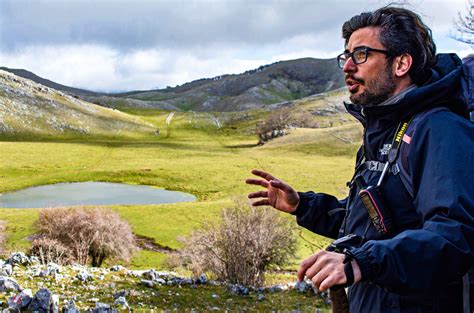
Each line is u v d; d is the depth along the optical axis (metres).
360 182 2.59
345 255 2.05
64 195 84.12
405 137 2.38
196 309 13.27
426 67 2.56
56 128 175.25
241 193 83.31
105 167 110.12
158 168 107.38
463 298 2.27
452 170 2.07
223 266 22.78
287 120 167.12
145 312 12.12
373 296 2.49
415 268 1.95
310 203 3.30
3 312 9.63
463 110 2.39
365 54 2.56
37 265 15.89
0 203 76.50
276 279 24.17
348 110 2.83
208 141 175.62
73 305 10.85
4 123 165.38
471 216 1.98
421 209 2.19
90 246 36.34
